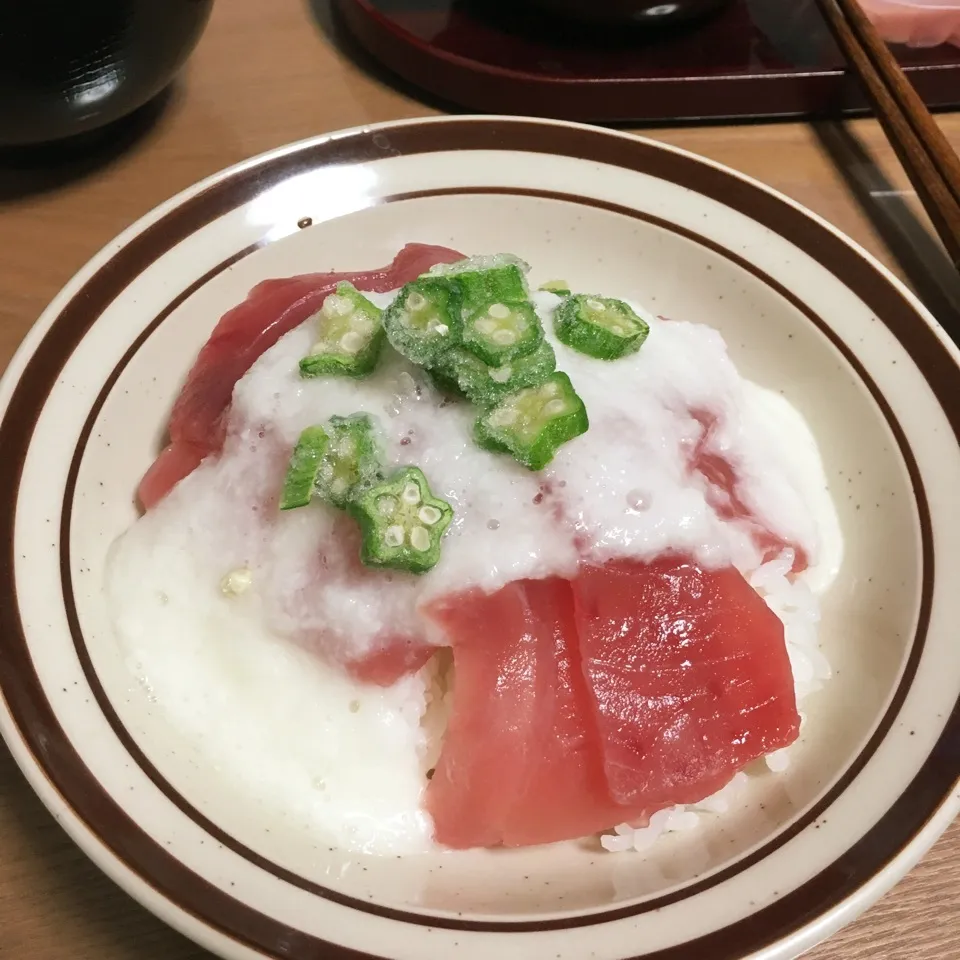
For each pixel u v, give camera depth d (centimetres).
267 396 23
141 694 21
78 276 24
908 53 35
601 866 21
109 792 18
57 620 20
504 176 28
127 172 32
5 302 28
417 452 22
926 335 25
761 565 24
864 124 35
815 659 23
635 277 29
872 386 25
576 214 28
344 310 23
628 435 22
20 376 23
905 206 33
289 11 38
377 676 21
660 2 32
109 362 24
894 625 22
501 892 20
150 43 28
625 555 21
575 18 33
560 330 23
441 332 22
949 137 35
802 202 33
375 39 35
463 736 21
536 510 21
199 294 26
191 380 25
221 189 27
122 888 17
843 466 25
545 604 21
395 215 28
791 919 17
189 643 22
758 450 25
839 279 26
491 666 21
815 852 18
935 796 19
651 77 33
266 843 19
